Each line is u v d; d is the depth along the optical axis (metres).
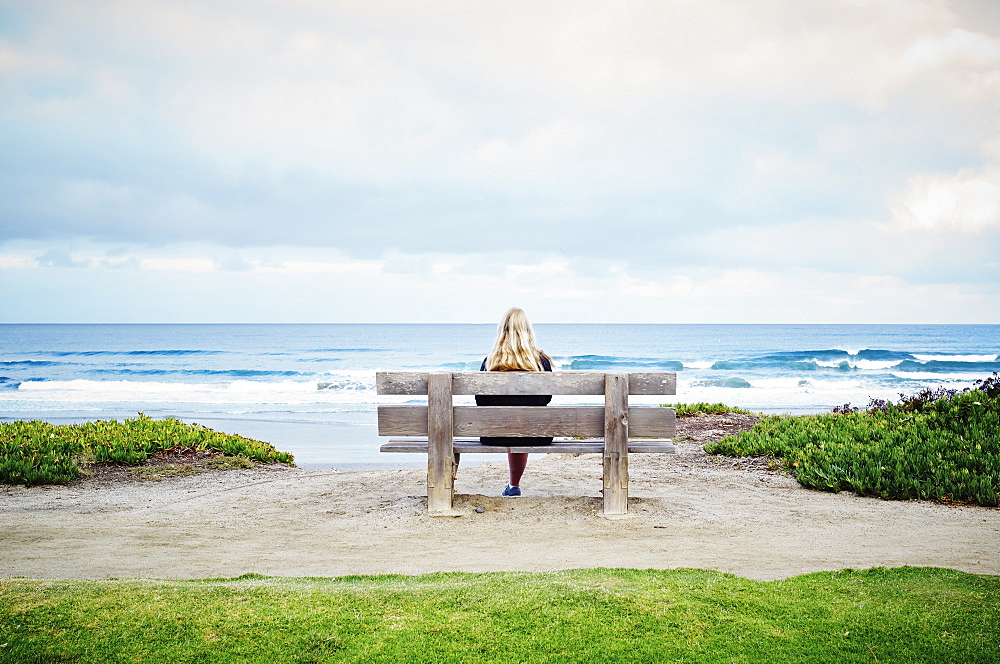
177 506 7.95
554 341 90.69
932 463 8.90
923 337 92.25
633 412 7.05
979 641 3.48
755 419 14.91
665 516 7.07
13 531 6.68
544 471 10.28
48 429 12.23
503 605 3.88
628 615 3.74
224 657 3.21
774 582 4.48
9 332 116.88
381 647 3.35
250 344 85.06
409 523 6.80
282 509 7.63
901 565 5.40
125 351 72.94
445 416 7.05
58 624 3.46
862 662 3.27
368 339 93.31
